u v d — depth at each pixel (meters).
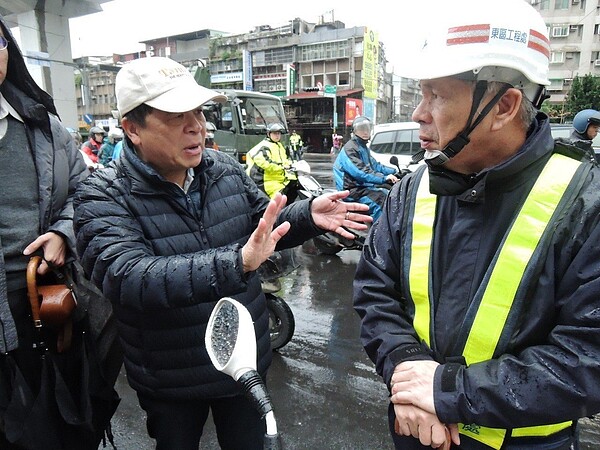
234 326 0.95
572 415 0.91
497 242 1.06
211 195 1.62
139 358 1.55
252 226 1.80
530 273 0.98
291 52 41.88
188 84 1.41
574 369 0.89
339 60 40.25
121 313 1.54
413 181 1.30
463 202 1.10
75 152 1.96
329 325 4.03
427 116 1.06
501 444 1.06
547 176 1.02
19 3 15.04
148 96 1.36
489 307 1.03
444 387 1.00
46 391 1.64
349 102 36.91
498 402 0.94
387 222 1.31
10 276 1.67
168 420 1.59
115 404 1.88
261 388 0.88
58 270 1.76
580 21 30.14
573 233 0.95
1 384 1.61
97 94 49.50
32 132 1.73
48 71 16.11
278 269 3.32
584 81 22.91
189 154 1.46
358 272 1.36
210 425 2.67
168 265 1.25
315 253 6.38
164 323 1.49
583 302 0.92
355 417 2.71
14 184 1.68
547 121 1.07
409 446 1.22
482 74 0.96
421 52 1.03
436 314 1.14
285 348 3.59
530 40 0.97
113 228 1.40
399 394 1.05
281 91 42.47
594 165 1.03
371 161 5.35
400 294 1.29
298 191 5.61
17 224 1.68
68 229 1.74
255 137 9.28
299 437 2.53
